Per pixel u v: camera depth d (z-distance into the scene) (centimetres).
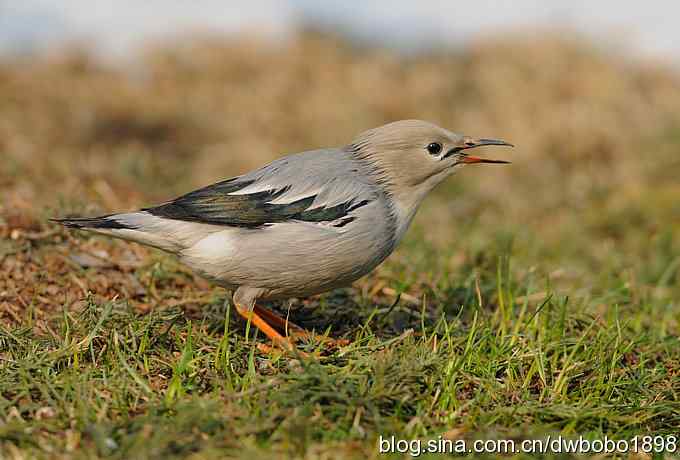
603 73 2578
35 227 1191
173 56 2730
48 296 1058
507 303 1145
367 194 923
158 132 2255
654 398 902
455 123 2378
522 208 1836
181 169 1930
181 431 718
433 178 969
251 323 1004
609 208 1759
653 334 1101
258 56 2762
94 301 995
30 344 892
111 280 1113
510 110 2372
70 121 2203
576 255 1559
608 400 882
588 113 2289
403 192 959
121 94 2389
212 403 758
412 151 948
